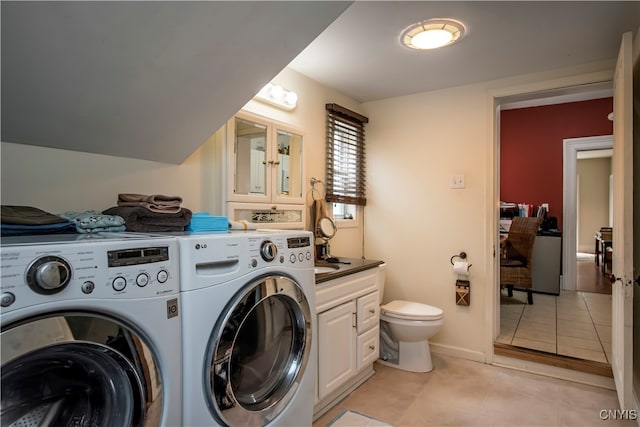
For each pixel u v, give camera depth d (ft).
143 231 4.56
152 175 5.94
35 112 4.23
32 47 3.51
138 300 3.06
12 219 3.54
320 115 9.39
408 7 5.86
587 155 25.67
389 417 6.72
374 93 10.20
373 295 8.32
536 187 16.78
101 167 5.32
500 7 5.86
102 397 3.07
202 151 6.68
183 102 5.01
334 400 7.22
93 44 3.73
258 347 4.56
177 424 3.39
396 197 10.59
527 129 16.93
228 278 3.87
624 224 6.17
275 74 5.34
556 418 6.64
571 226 16.15
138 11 3.58
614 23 6.37
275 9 4.25
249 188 6.98
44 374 2.76
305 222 8.68
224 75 4.89
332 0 4.42
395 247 10.62
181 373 3.44
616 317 7.06
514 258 14.56
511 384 8.01
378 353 8.46
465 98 9.53
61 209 4.90
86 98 4.33
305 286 4.96
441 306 9.87
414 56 7.76
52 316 2.54
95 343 2.76
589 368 8.01
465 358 9.45
